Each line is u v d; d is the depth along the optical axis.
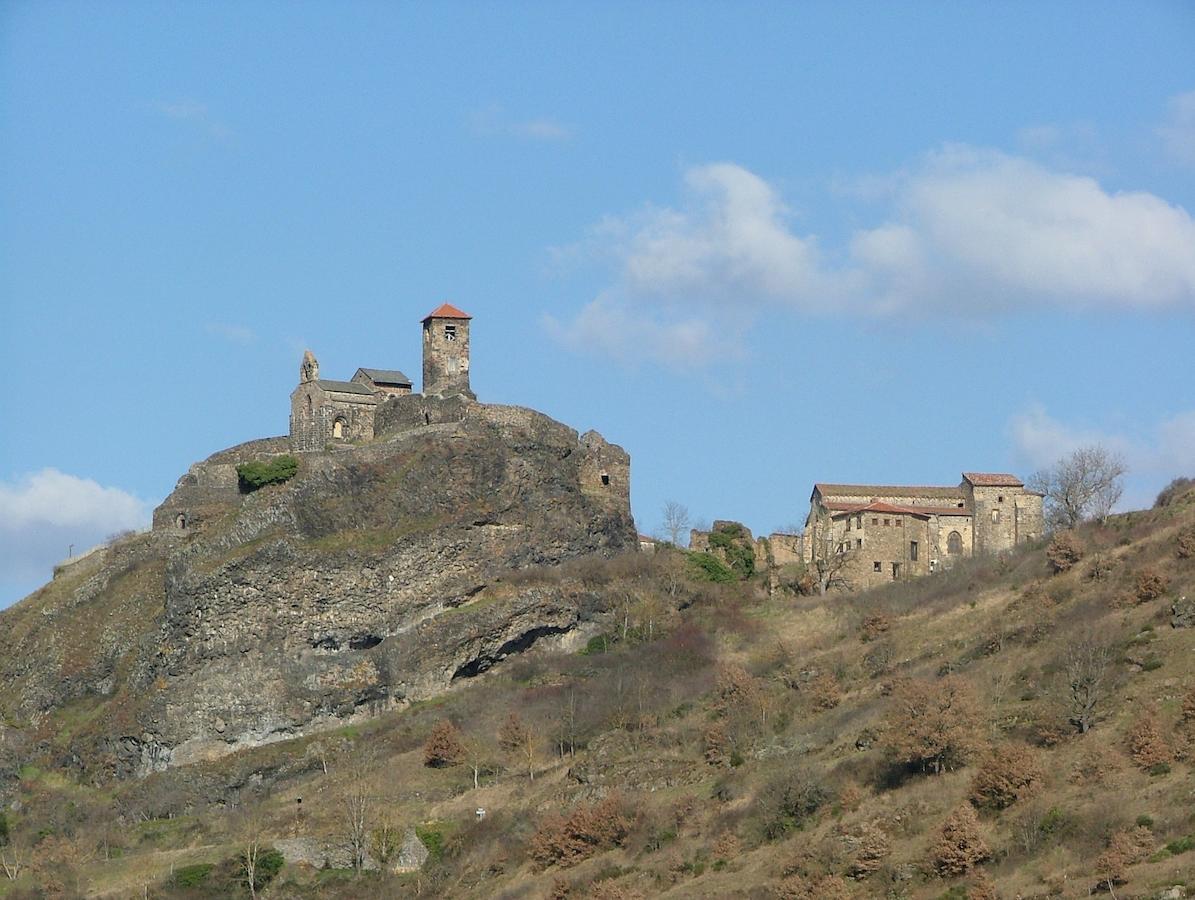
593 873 188.00
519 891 189.12
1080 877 161.75
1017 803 177.00
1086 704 189.12
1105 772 177.75
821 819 185.62
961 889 166.00
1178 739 180.50
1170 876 156.88
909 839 176.50
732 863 182.88
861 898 169.88
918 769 189.00
